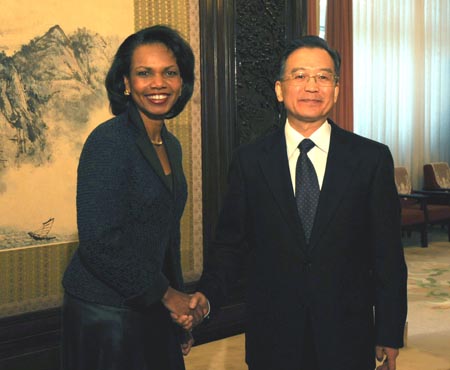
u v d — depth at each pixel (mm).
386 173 1928
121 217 1733
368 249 1989
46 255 3617
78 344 1790
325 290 1884
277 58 4762
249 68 4613
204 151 4344
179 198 1961
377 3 9477
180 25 4168
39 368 3545
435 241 9164
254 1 4605
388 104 9781
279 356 1924
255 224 1987
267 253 1952
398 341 1917
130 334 1794
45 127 3584
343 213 1889
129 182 1769
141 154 1794
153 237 1825
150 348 1855
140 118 1848
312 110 1918
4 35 3406
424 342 4297
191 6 4223
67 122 3674
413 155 10211
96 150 1742
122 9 3869
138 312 1815
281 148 1985
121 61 1888
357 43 9219
